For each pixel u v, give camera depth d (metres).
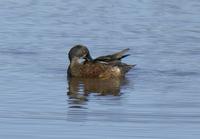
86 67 20.58
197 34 25.38
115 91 18.94
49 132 15.46
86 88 19.30
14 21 27.19
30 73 20.48
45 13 28.80
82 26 26.56
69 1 31.28
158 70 20.97
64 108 17.20
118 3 30.89
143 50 23.16
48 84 19.48
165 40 24.45
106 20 27.64
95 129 15.68
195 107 17.28
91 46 23.67
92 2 31.09
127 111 16.95
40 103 17.58
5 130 15.53
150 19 27.88
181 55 22.55
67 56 22.44
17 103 17.52
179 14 28.86
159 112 16.88
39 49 23.16
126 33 25.50
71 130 15.60
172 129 15.70
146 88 19.17
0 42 23.91
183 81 19.81
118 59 20.94
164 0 31.48
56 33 25.36
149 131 15.55
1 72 20.45
